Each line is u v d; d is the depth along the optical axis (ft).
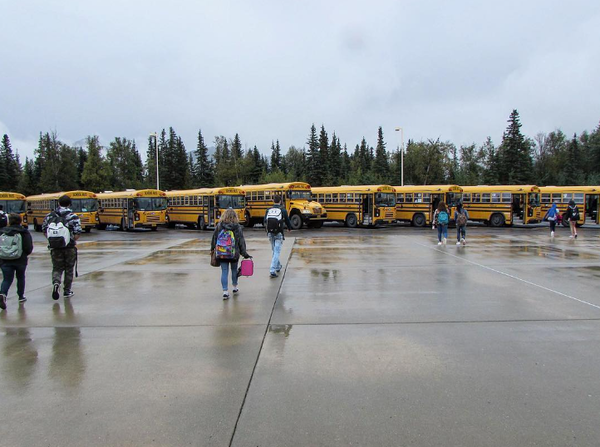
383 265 36.73
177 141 246.47
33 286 29.37
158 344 17.46
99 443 10.58
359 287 27.86
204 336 18.39
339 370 14.73
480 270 34.01
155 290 27.48
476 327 19.36
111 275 32.96
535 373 14.42
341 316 21.26
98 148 197.98
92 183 195.72
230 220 24.93
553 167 245.45
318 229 88.94
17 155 271.28
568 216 64.28
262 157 289.74
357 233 76.38
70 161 205.87
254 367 15.03
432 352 16.34
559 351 16.39
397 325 19.75
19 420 11.67
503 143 204.95
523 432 10.91
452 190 97.96
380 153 225.76
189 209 101.14
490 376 14.19
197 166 258.16
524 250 47.21
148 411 12.08
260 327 19.58
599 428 11.10
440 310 22.22
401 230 86.02
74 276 32.65
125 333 18.92
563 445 10.36
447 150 197.47
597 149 221.05
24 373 14.71
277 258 31.60
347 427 11.18
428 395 12.89
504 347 16.84
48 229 24.68
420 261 38.88
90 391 13.34
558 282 29.17
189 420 11.59
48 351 16.80
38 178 240.32
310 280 30.25
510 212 96.73
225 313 21.91
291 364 15.26
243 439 10.68
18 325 20.22
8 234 23.30
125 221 98.12
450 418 11.59
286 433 10.92
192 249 51.26
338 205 98.02
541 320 20.36
